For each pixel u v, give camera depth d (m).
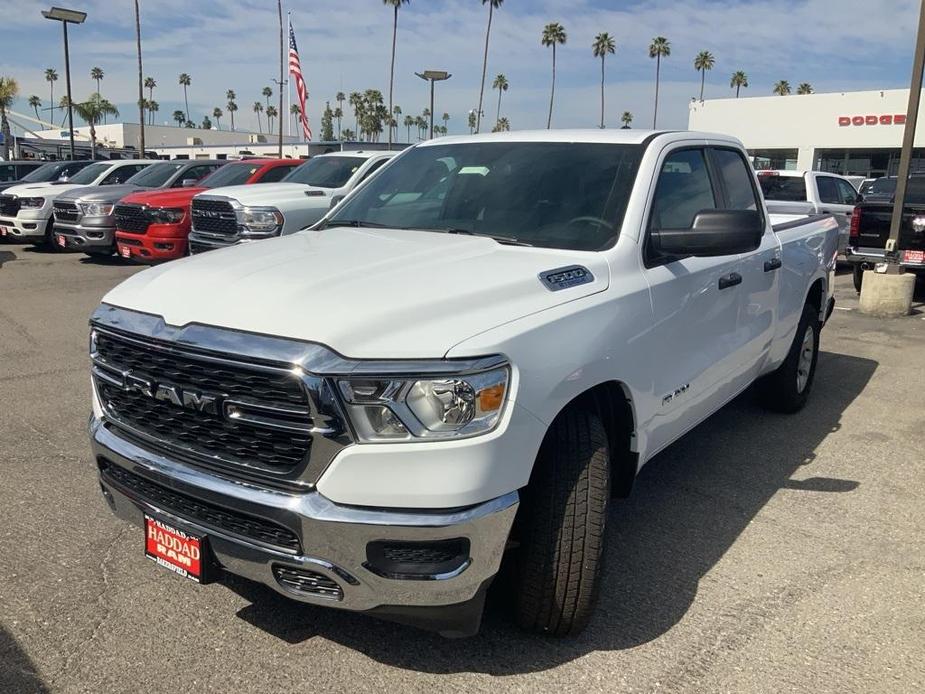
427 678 2.87
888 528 4.15
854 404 6.35
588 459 2.91
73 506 4.18
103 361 2.99
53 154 50.66
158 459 2.81
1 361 7.26
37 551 3.70
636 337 3.26
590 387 2.96
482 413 2.51
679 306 3.63
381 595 2.54
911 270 10.84
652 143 3.92
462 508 2.49
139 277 3.22
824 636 3.17
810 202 13.66
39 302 10.41
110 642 3.03
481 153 4.28
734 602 3.41
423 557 2.52
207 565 2.77
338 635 3.11
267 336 2.52
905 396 6.59
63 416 5.68
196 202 10.78
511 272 3.04
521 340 2.67
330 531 2.46
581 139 4.10
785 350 5.46
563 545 2.87
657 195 3.75
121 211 12.59
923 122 38.75
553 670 2.92
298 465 2.51
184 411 2.71
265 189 10.69
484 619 3.24
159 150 63.66
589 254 3.37
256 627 3.15
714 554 3.84
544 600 2.94
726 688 2.85
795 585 3.56
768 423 5.84
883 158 41.38
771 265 4.79
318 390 2.41
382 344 2.47
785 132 43.78
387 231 3.87
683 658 3.01
